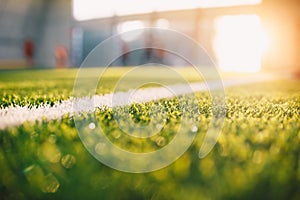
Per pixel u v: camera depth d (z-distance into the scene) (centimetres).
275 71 1223
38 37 2030
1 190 103
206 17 1479
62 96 357
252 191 96
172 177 109
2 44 1873
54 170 117
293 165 122
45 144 148
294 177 108
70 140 155
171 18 1614
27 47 1983
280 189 98
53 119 206
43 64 2020
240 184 100
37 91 439
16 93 405
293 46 1200
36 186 105
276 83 714
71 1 1872
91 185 103
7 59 1900
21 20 1927
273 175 109
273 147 144
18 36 1938
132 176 111
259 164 120
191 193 95
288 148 145
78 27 1873
